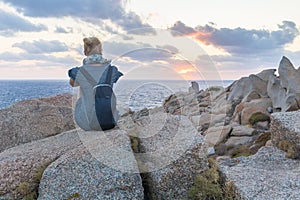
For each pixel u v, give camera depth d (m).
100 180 2.90
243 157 4.25
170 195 3.11
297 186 3.02
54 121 5.14
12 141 4.74
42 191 2.96
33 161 3.42
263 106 6.70
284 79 6.55
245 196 2.86
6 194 3.12
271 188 2.99
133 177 2.96
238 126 5.98
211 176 3.22
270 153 4.23
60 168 3.07
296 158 3.97
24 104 5.59
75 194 2.82
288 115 4.64
